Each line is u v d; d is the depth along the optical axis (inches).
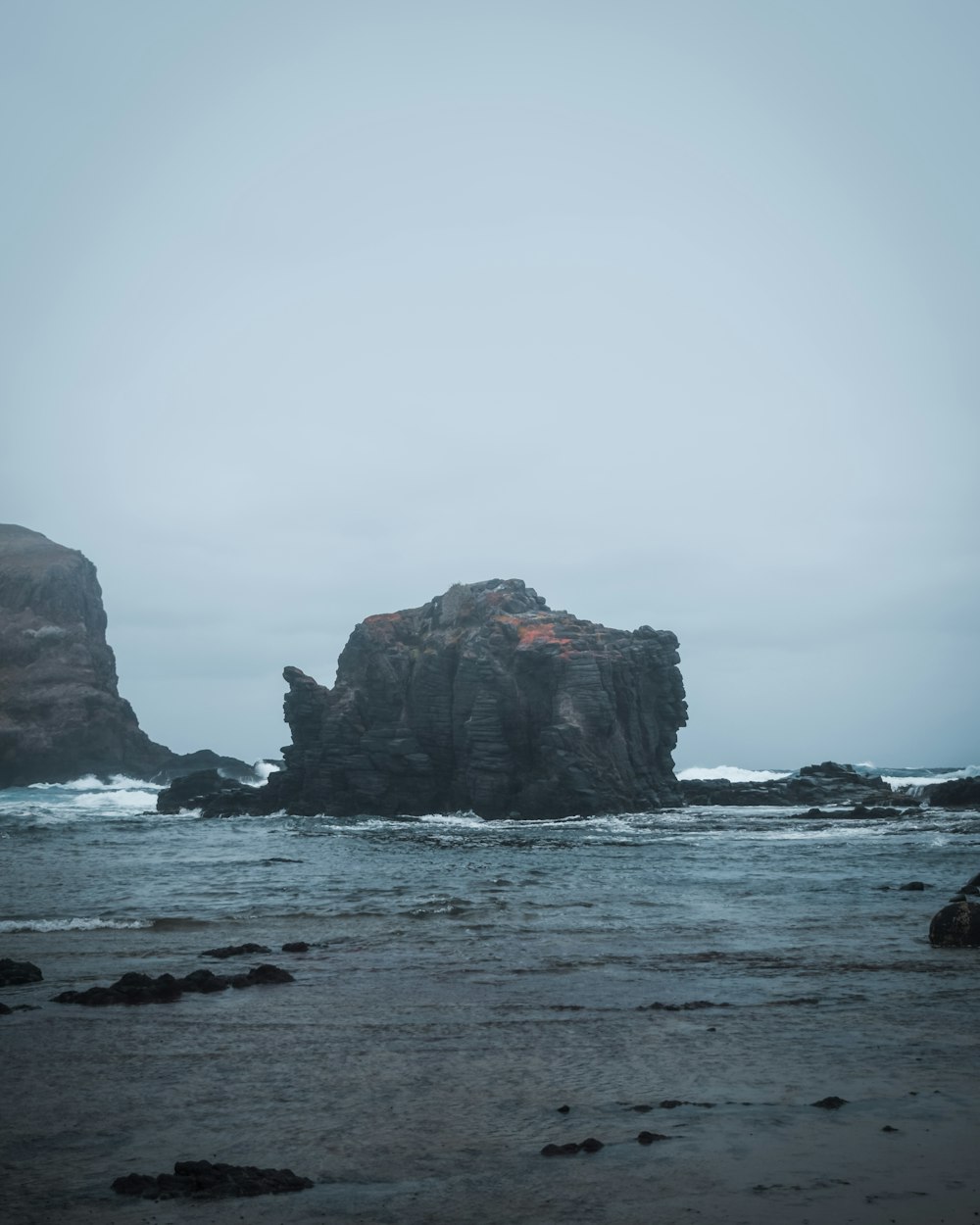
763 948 876.6
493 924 1049.5
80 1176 357.1
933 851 1966.0
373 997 675.4
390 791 3341.5
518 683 3275.1
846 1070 479.5
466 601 3599.9
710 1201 319.3
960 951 853.2
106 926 1053.2
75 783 6550.2
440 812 3314.5
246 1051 534.6
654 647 3558.1
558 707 3211.1
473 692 3267.7
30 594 7288.4
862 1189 327.6
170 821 3380.9
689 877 1550.2
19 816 3791.8
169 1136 401.4
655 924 1037.2
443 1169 357.7
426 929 1019.9
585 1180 342.0
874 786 3855.8
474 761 3201.3
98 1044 551.8
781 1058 503.5
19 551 7642.7
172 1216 317.1
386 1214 316.8
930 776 6914.4
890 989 685.9
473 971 772.6
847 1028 569.9
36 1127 412.8
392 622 3614.7
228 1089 464.8
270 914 1145.4
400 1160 368.2
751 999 656.4
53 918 1116.5
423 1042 550.6
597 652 3353.8
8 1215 319.9
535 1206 320.2
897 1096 435.5
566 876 1592.0
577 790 3095.5
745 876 1552.7
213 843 2449.6
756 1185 333.1
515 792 3196.4
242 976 726.5
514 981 730.2
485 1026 586.6
